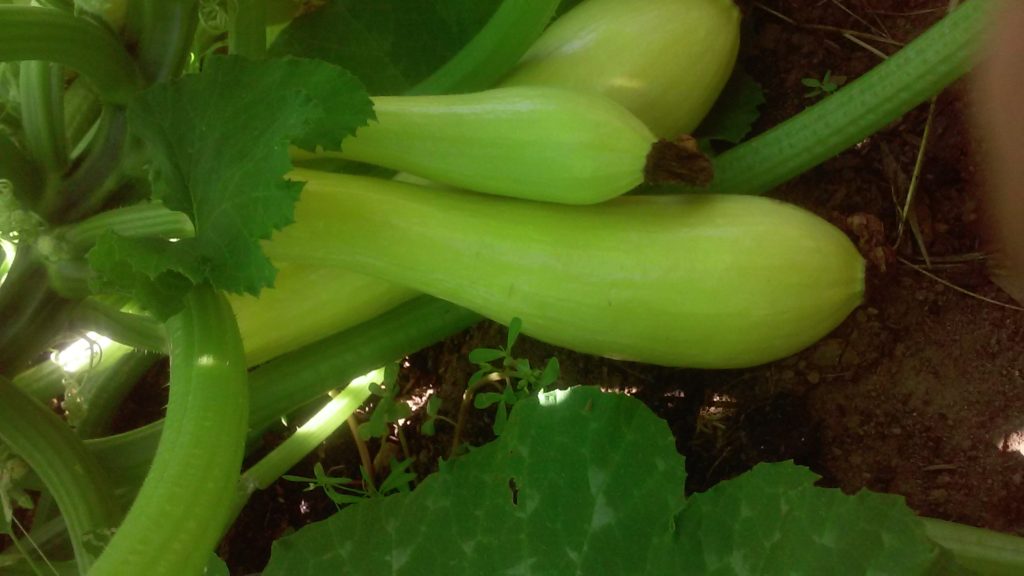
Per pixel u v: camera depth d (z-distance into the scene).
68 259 0.48
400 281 0.49
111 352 0.64
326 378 0.54
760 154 0.53
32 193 0.51
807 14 0.65
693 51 0.54
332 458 0.65
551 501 0.45
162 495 0.39
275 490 0.64
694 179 0.45
